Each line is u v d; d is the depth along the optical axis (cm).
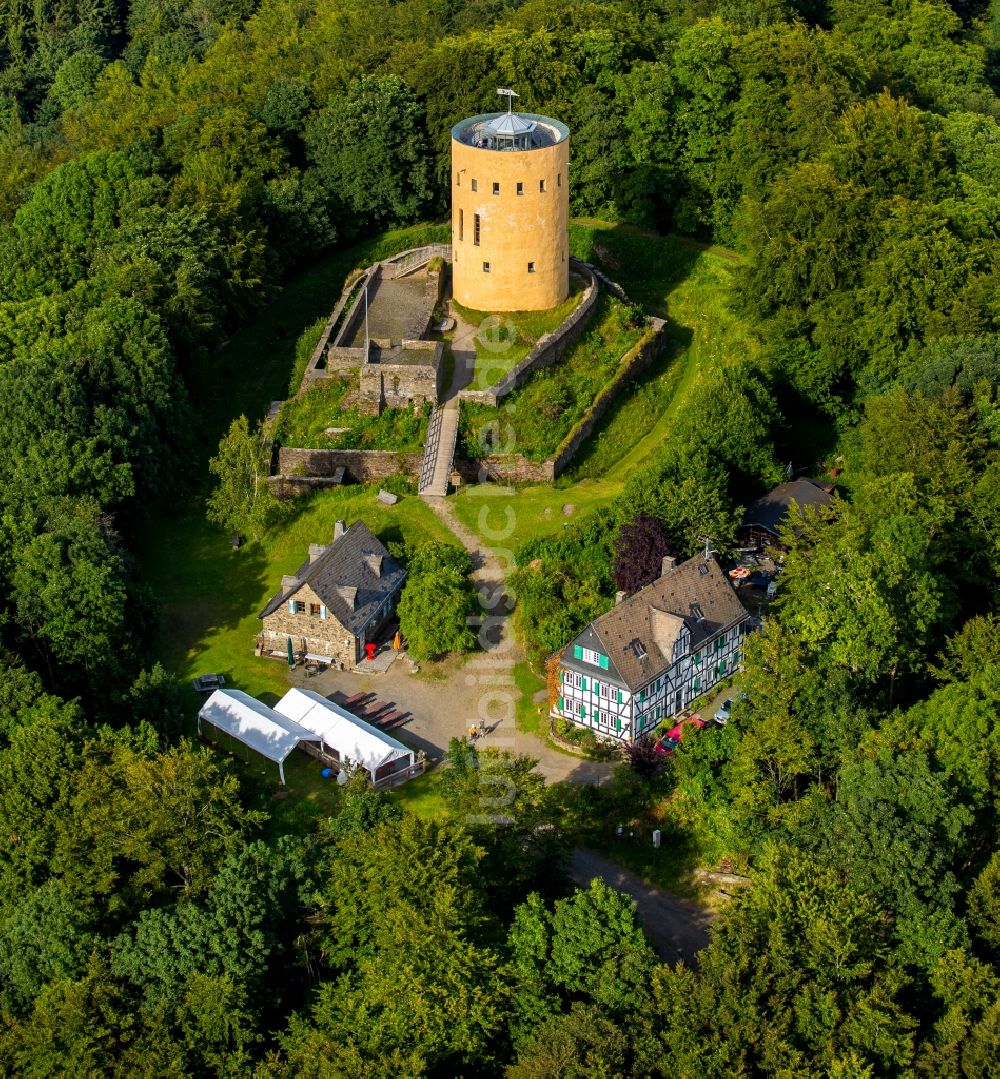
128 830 8094
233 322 13500
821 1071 7006
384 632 10325
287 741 9206
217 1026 7331
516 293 12631
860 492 10712
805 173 13138
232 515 10962
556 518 10975
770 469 11506
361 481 11525
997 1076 6969
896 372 12325
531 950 7588
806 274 12750
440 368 11844
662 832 8969
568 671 9494
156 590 10694
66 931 7700
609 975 7419
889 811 7925
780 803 8619
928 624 9544
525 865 8050
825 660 9131
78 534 9894
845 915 7475
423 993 7225
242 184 13700
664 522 10581
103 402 11175
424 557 10469
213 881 7931
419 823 7838
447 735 9544
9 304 12269
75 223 13462
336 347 11950
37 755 8394
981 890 7894
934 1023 7456
